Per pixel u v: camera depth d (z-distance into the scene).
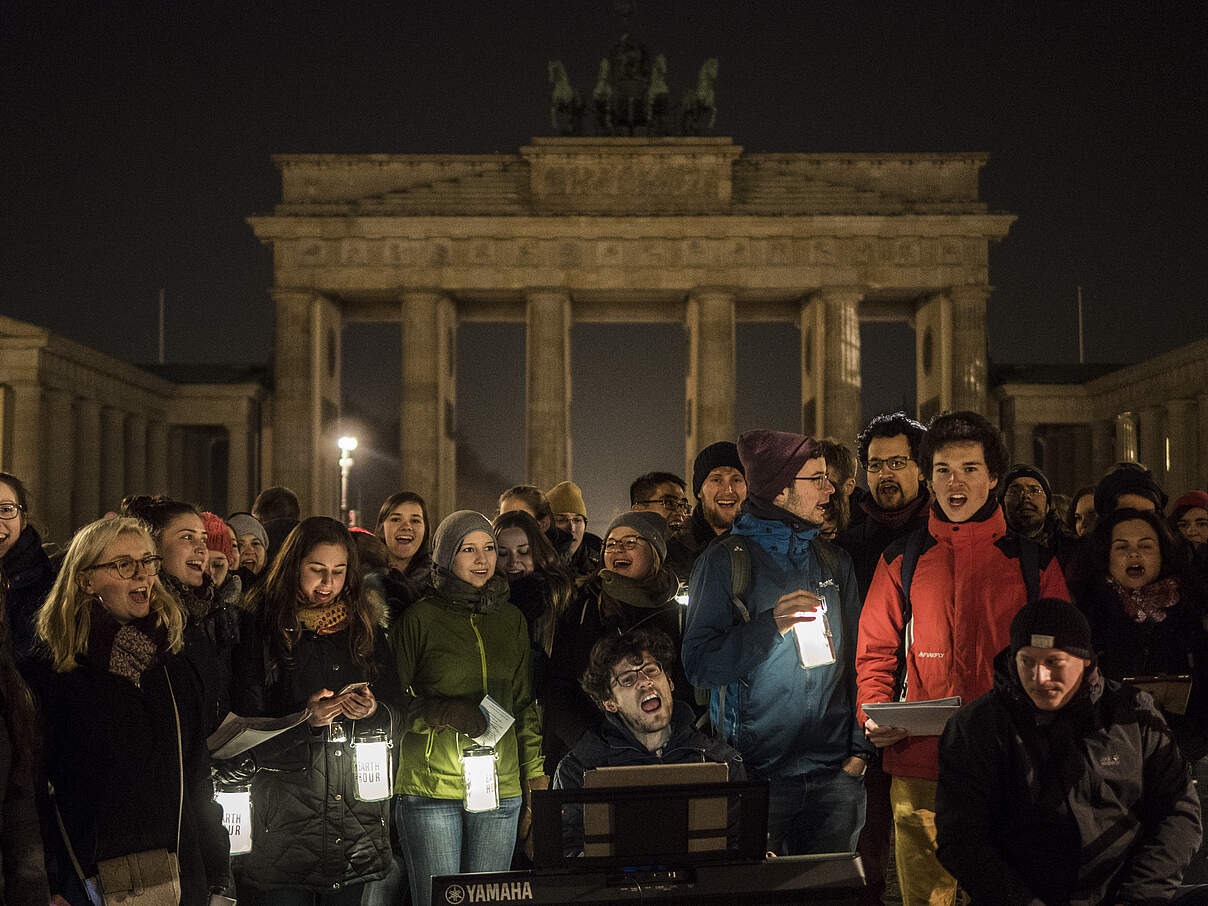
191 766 10.12
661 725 11.16
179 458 98.38
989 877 9.21
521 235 89.31
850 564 12.34
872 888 13.04
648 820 9.48
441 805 12.95
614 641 11.30
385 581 14.88
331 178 92.56
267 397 97.31
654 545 14.09
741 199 91.19
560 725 13.76
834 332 88.88
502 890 9.41
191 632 11.30
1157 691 12.13
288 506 21.61
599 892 9.48
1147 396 81.56
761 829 9.70
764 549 11.98
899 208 89.56
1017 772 9.32
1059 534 17.73
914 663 11.78
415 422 89.06
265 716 11.97
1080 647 9.13
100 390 82.12
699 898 9.61
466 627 13.42
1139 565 13.05
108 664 9.65
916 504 14.24
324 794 11.75
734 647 11.23
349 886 11.81
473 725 12.51
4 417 72.81
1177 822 9.30
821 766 11.66
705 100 96.50
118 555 9.83
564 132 97.88
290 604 12.05
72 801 9.41
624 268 89.44
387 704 12.32
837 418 88.12
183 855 9.87
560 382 89.12
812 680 11.61
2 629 8.66
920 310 97.12
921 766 11.45
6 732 8.45
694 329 91.50
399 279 89.75
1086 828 9.20
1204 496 17.66
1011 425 92.44
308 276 89.88
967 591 11.55
